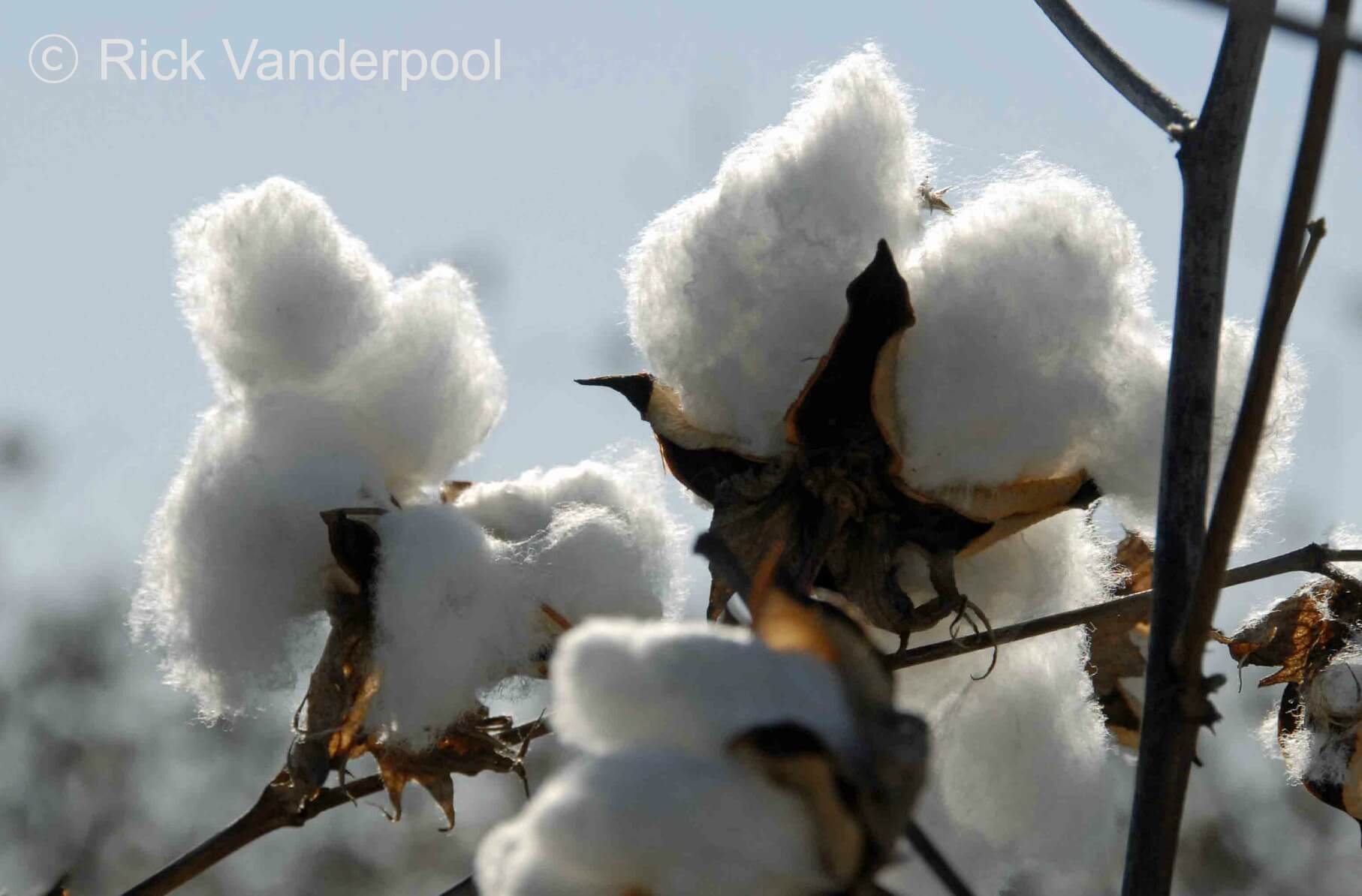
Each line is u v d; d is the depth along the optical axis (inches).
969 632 37.4
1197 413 35.6
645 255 37.3
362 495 36.8
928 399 36.4
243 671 36.9
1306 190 34.1
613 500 37.6
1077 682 38.1
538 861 27.8
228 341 37.2
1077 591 37.6
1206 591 34.7
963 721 37.9
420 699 36.4
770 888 27.2
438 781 36.6
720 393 36.9
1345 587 38.0
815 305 36.8
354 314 37.2
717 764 28.0
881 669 30.9
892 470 36.4
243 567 36.8
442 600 36.4
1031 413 36.4
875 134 37.1
